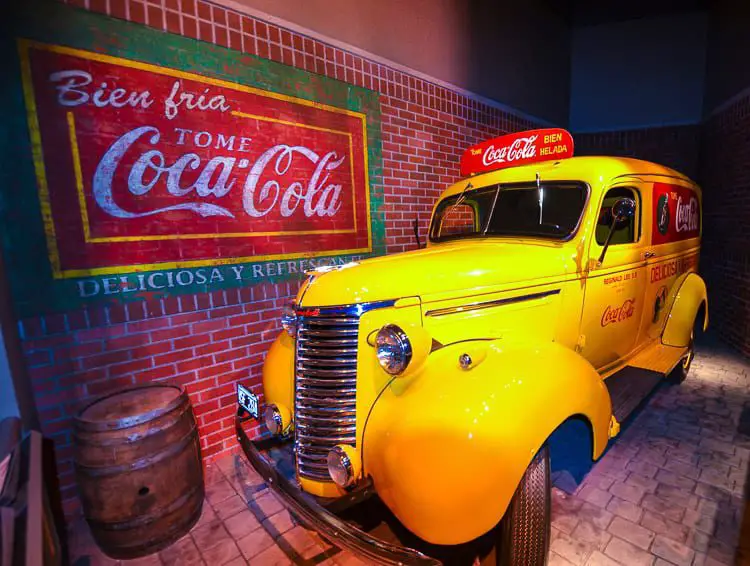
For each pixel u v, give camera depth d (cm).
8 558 126
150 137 275
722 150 588
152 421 231
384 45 423
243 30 314
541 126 700
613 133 757
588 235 278
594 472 282
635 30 728
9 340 217
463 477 158
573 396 191
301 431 205
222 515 262
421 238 482
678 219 401
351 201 402
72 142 248
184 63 286
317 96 365
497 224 325
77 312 257
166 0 277
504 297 237
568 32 768
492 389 175
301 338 206
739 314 520
